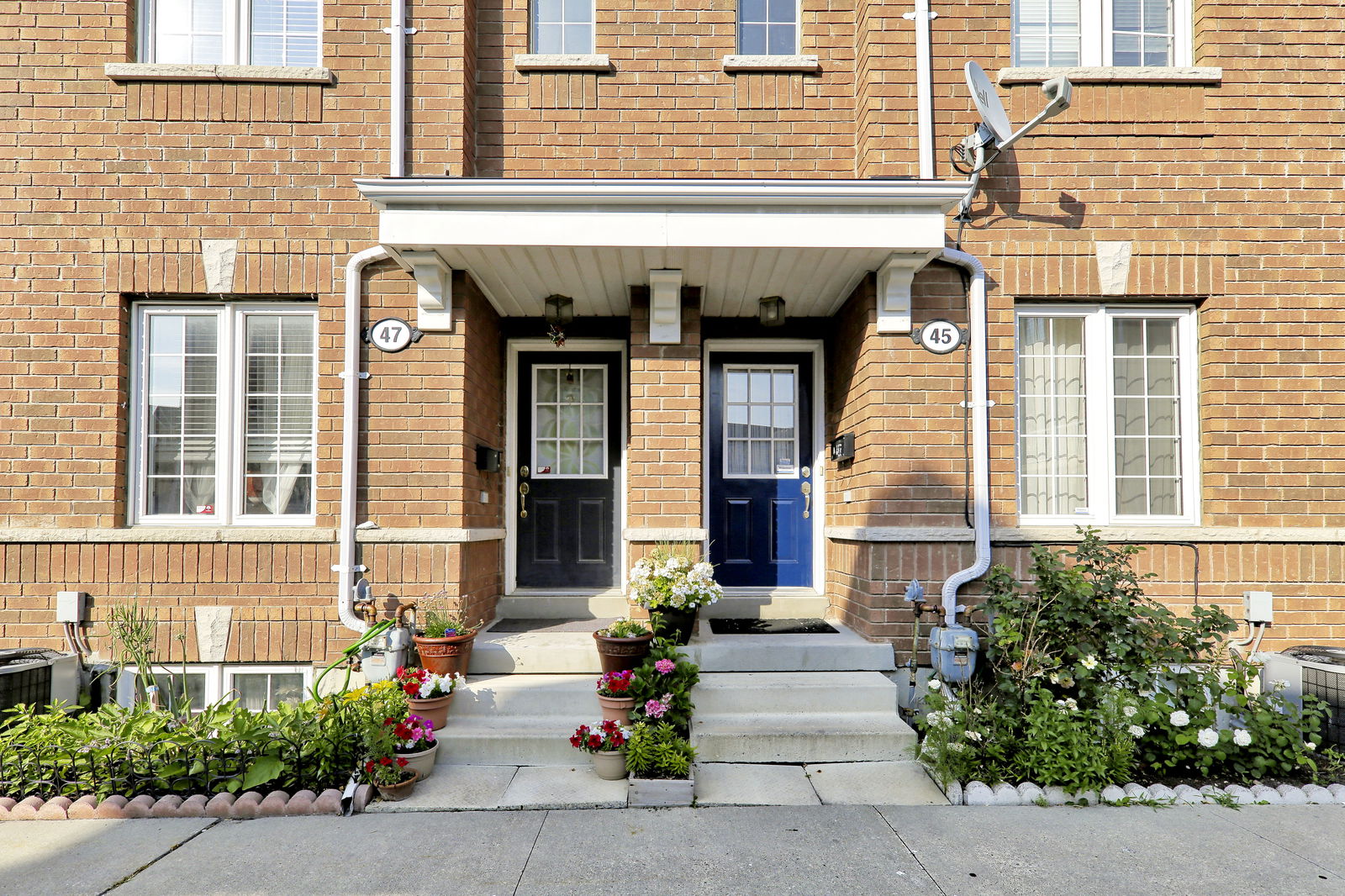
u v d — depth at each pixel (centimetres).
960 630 461
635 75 539
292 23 525
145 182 497
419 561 483
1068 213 507
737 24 552
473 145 529
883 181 434
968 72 473
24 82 496
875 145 506
